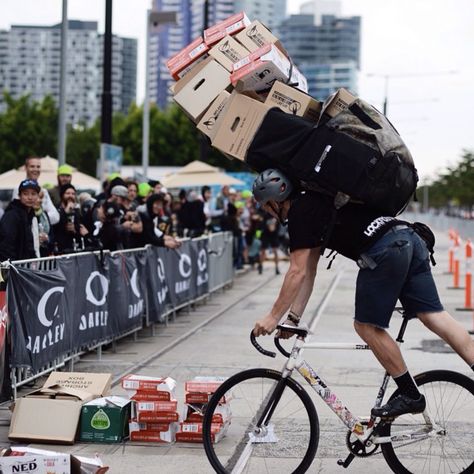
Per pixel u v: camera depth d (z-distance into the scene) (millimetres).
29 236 8648
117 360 10141
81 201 13508
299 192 5277
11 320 7285
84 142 53094
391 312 5141
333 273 24156
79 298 9094
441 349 11031
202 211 19156
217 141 5566
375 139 5066
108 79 17828
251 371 5461
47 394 6578
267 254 32219
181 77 6141
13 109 48438
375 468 5832
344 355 10414
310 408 5422
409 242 5133
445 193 86438
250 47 6016
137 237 12195
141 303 11727
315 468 5816
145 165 22484
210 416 5445
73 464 5086
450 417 5465
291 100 5480
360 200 5082
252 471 5496
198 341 11773
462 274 24625
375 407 5301
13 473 5055
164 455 6094
